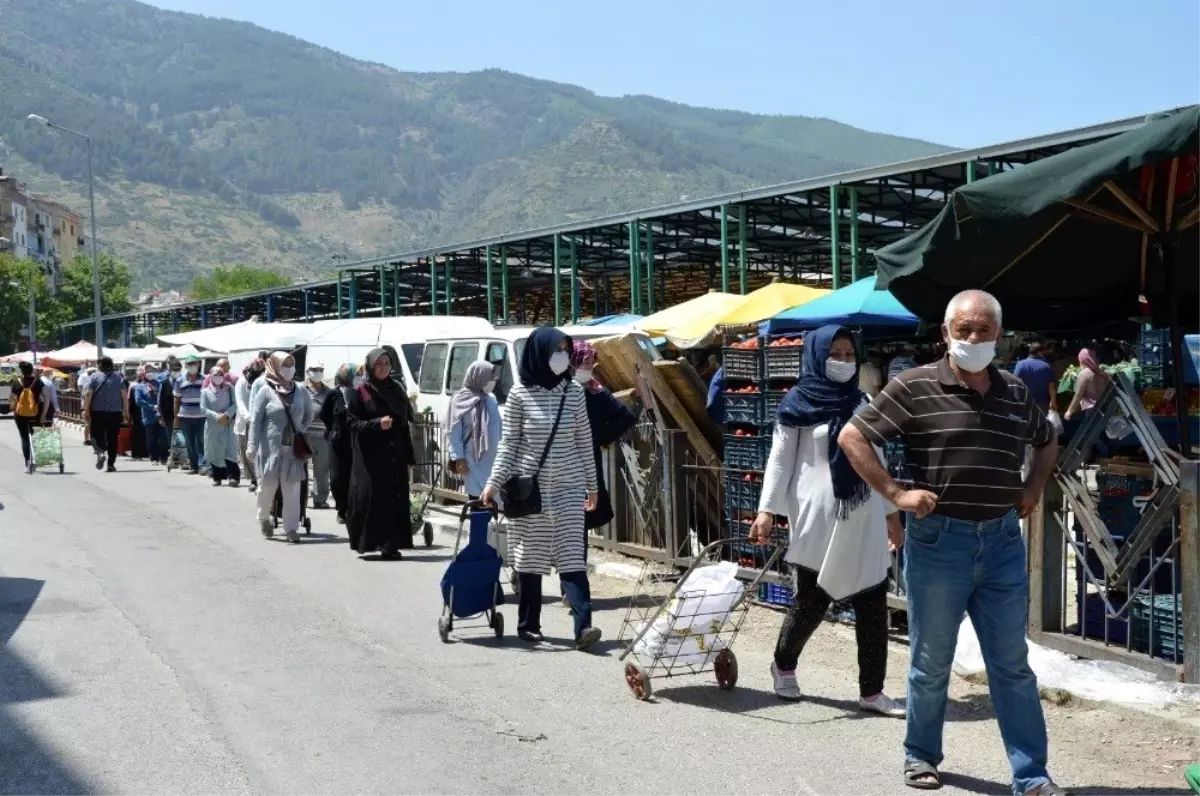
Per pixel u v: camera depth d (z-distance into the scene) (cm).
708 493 961
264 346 2148
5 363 5872
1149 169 664
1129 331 938
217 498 1638
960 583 462
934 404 457
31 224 12100
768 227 3403
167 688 640
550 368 739
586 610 735
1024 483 475
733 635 645
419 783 493
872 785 488
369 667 691
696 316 1741
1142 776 494
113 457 2122
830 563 579
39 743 544
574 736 558
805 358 595
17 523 1341
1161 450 599
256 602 884
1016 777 459
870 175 2392
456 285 5125
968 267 755
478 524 759
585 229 3375
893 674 668
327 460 1542
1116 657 632
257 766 513
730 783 491
